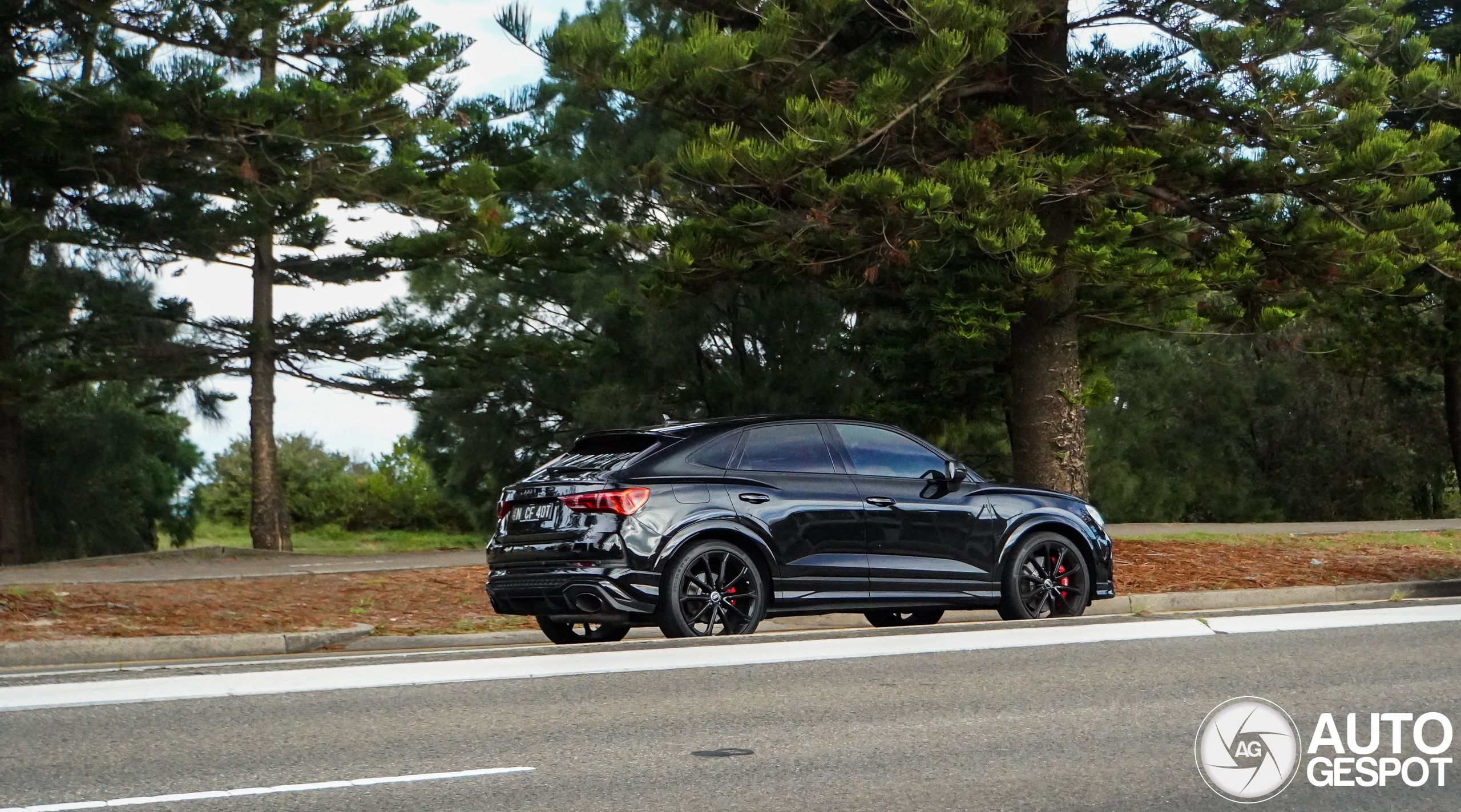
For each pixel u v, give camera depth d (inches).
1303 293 799.1
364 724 285.0
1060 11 684.1
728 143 648.4
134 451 1296.8
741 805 220.5
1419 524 978.7
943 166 651.5
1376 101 697.6
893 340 986.7
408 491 1884.8
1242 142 717.3
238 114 944.3
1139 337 1423.5
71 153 974.4
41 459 1266.0
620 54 681.0
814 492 432.8
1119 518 1574.8
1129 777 238.7
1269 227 721.6
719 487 420.8
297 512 1877.5
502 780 236.8
